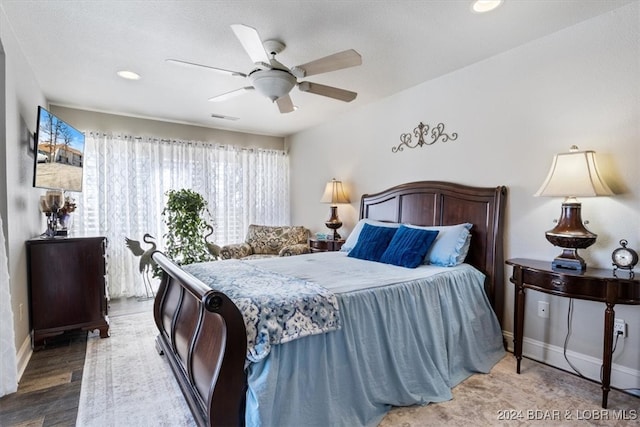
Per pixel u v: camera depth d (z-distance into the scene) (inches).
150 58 109.0
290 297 66.7
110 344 113.5
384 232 124.7
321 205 195.2
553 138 96.8
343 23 88.5
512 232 106.6
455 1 79.4
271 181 219.8
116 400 80.7
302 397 62.9
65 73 120.7
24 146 107.4
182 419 73.9
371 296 77.0
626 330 84.1
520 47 103.3
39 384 87.9
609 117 86.3
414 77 126.9
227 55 107.0
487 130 112.6
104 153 167.5
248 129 207.5
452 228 113.1
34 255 108.2
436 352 84.6
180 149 188.1
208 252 170.4
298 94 143.8
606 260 86.9
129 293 172.9
